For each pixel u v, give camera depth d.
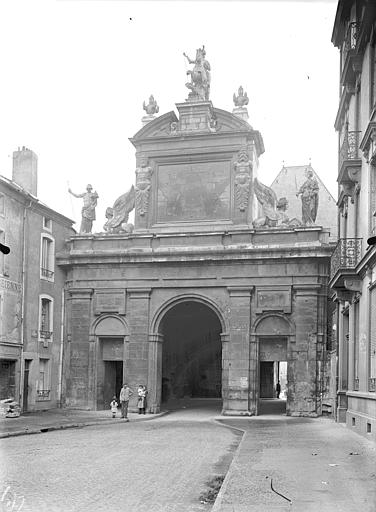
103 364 31.03
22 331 27.55
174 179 31.20
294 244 28.62
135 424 24.12
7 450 15.12
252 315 28.97
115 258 30.53
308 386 27.94
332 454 13.66
